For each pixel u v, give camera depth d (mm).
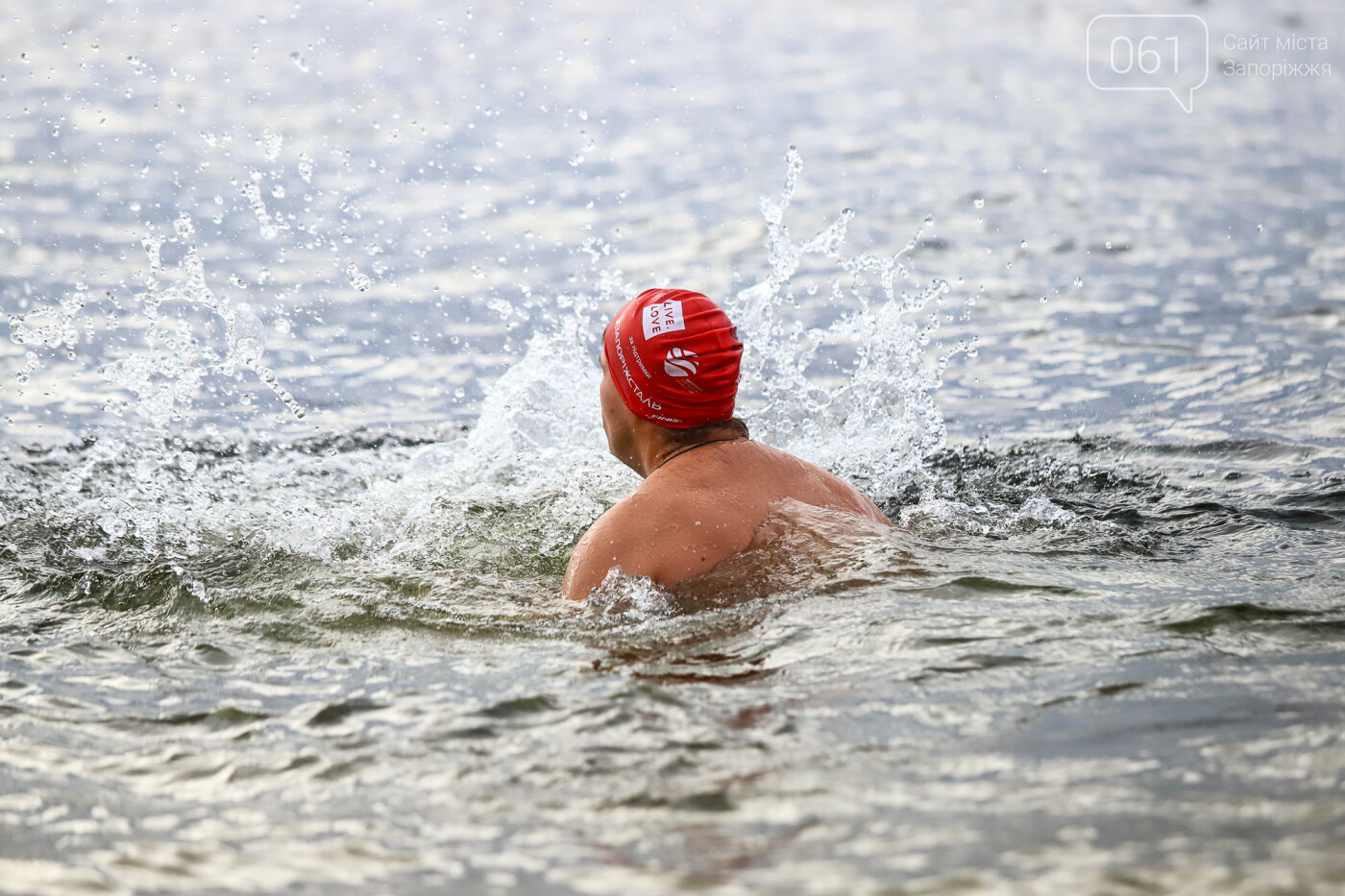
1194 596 8180
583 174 35125
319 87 47844
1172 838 5078
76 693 7797
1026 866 4941
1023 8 75125
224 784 6305
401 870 5285
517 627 8617
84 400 17453
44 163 33406
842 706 6691
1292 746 5867
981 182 33375
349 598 9617
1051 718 6375
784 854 5176
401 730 6863
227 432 16438
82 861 5504
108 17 61125
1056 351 19719
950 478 13141
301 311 22625
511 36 63969
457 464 14141
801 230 28375
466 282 24766
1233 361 18266
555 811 5730
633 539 8844
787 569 8680
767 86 50531
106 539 11641
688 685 7160
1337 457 13344
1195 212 29109
